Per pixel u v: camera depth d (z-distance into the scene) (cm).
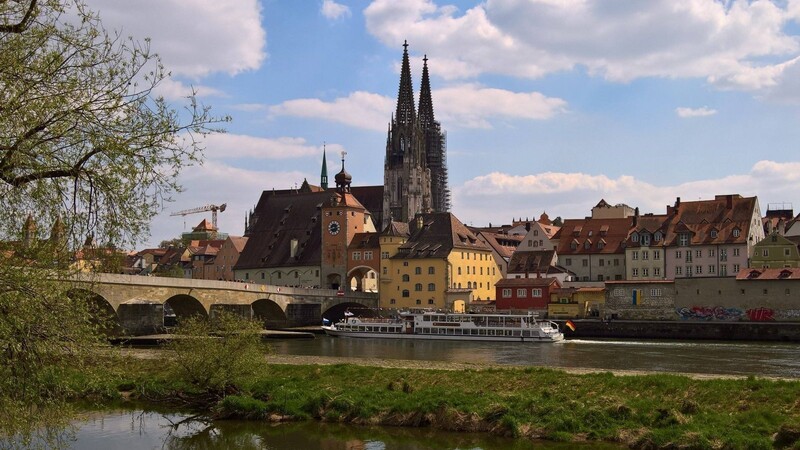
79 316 2508
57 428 2664
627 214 18938
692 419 4606
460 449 4431
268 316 15262
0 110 2256
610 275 17162
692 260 15888
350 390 5706
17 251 2381
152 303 11088
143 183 2408
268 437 4791
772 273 12975
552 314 14750
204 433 4912
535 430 4709
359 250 18350
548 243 18050
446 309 15962
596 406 4950
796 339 11831
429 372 6347
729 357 9025
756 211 16262
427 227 17325
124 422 5209
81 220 2395
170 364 6053
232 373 5750
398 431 4909
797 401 4788
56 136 2336
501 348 11000
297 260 19462
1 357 2381
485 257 17888
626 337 13112
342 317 16738
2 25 2305
